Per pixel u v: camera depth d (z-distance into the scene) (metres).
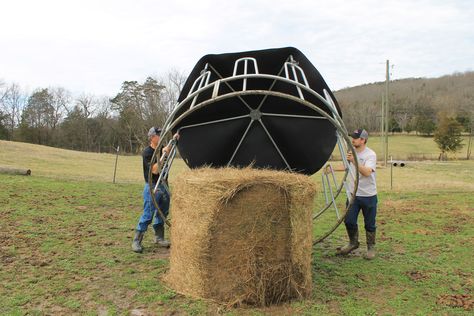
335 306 4.29
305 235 4.43
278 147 6.48
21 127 59.19
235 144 6.55
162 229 6.49
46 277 4.92
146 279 4.91
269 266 4.23
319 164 6.35
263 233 4.21
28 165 24.19
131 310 4.09
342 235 7.68
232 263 4.22
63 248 6.18
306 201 4.41
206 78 5.80
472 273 5.44
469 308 4.28
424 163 40.91
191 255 4.38
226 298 4.23
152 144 6.16
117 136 63.62
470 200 12.44
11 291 4.47
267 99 6.10
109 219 8.51
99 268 5.32
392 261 5.98
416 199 12.73
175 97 59.75
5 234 6.80
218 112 6.23
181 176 4.66
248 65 5.76
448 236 7.56
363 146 6.09
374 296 4.61
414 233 7.83
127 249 6.25
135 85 60.38
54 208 9.34
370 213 6.05
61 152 35.31
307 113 6.06
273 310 4.14
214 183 4.19
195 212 4.31
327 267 5.63
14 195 10.67
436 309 4.27
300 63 5.57
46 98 61.84
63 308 4.10
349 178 7.54
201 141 6.43
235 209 4.19
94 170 24.38
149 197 6.10
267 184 4.20
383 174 25.88
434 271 5.51
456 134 55.56
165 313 4.03
